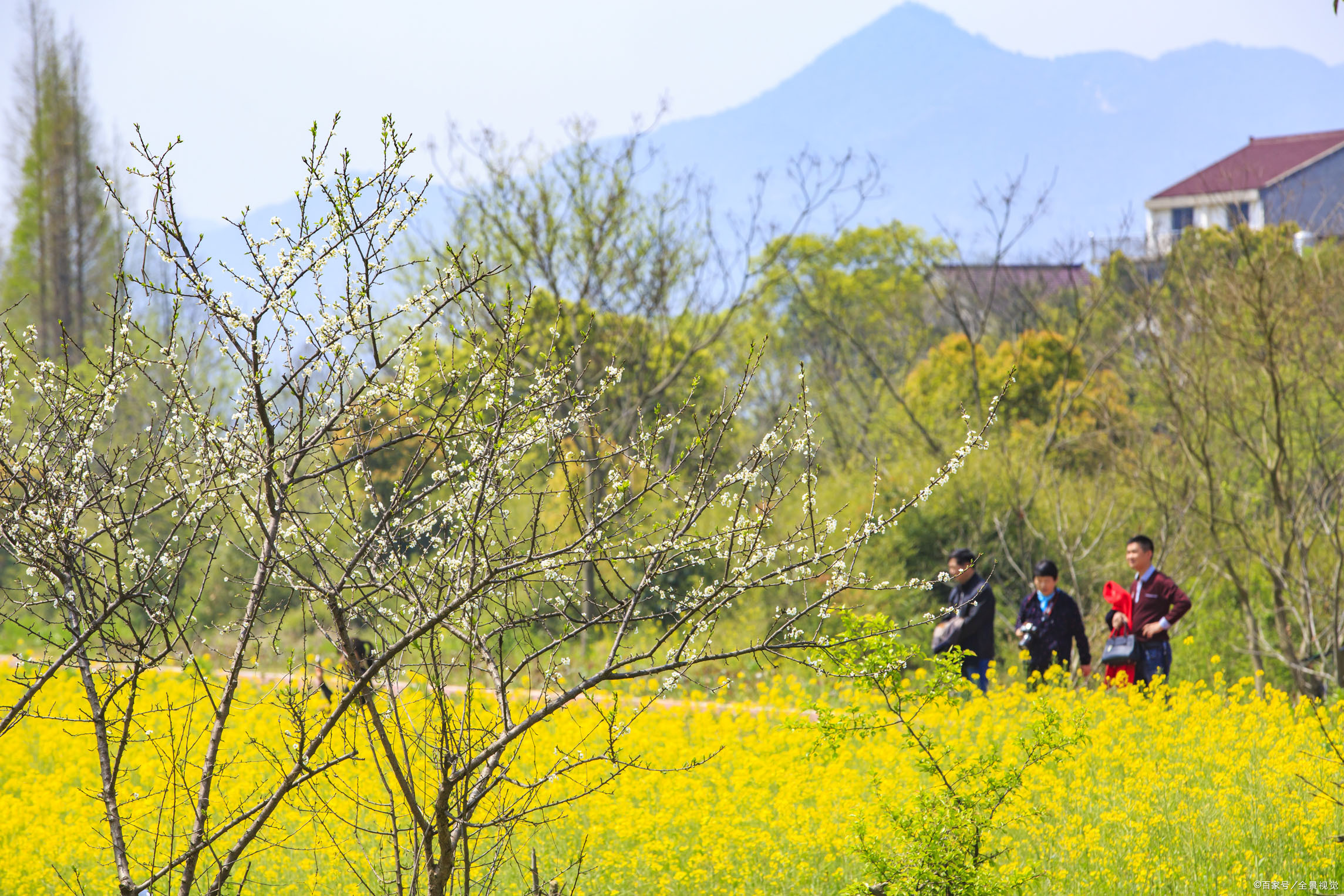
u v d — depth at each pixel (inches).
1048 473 575.5
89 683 142.1
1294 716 314.2
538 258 586.2
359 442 140.1
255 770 253.9
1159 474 506.9
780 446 142.8
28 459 140.6
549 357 140.4
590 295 598.9
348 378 139.1
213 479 134.9
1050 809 234.5
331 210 130.1
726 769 279.1
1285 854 211.9
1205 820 227.8
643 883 211.5
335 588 136.7
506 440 137.6
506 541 160.4
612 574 339.3
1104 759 266.7
